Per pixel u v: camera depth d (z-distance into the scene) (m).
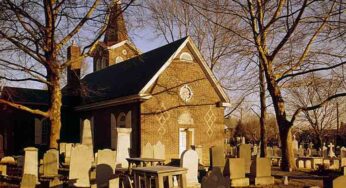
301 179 21.41
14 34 22.77
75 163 17.11
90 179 17.38
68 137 41.47
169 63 32.31
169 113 32.31
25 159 19.27
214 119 34.62
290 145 26.19
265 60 26.08
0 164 25.33
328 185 12.24
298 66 26.16
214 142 34.34
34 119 40.75
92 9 25.03
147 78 32.06
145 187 15.25
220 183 11.83
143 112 31.17
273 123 67.69
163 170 14.95
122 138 24.08
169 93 32.47
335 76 25.95
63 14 23.97
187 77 33.59
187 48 33.78
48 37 23.91
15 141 39.91
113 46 56.12
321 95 44.44
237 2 25.75
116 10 25.25
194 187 18.02
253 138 67.19
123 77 37.91
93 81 44.88
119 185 17.45
